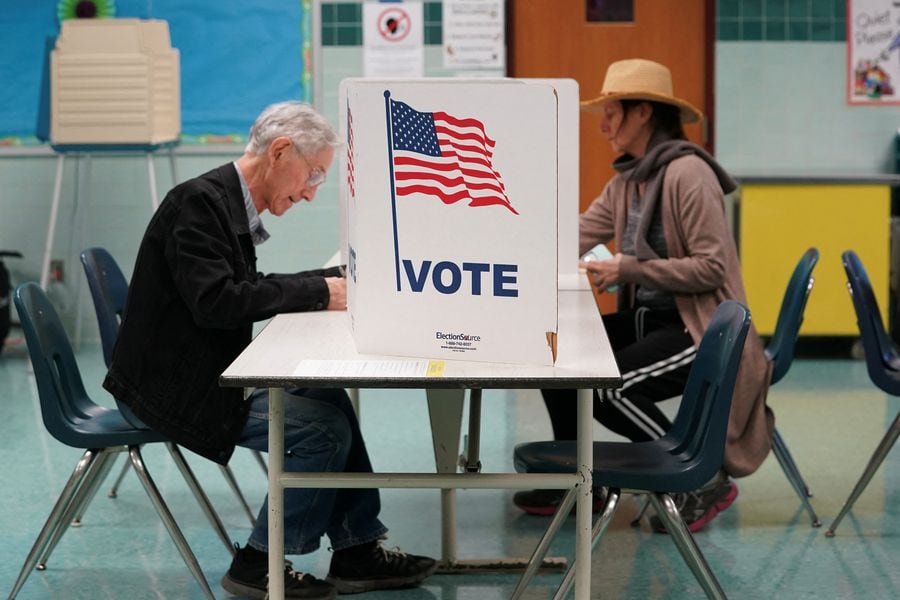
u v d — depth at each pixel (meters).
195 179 6.17
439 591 6.79
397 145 4.99
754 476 9.25
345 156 6.78
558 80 7.60
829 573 7.06
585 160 15.15
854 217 13.84
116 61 14.00
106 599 6.65
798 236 13.88
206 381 6.03
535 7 14.86
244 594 6.43
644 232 8.10
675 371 7.80
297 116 6.26
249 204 6.30
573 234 7.88
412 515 8.34
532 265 4.90
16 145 15.01
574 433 8.06
